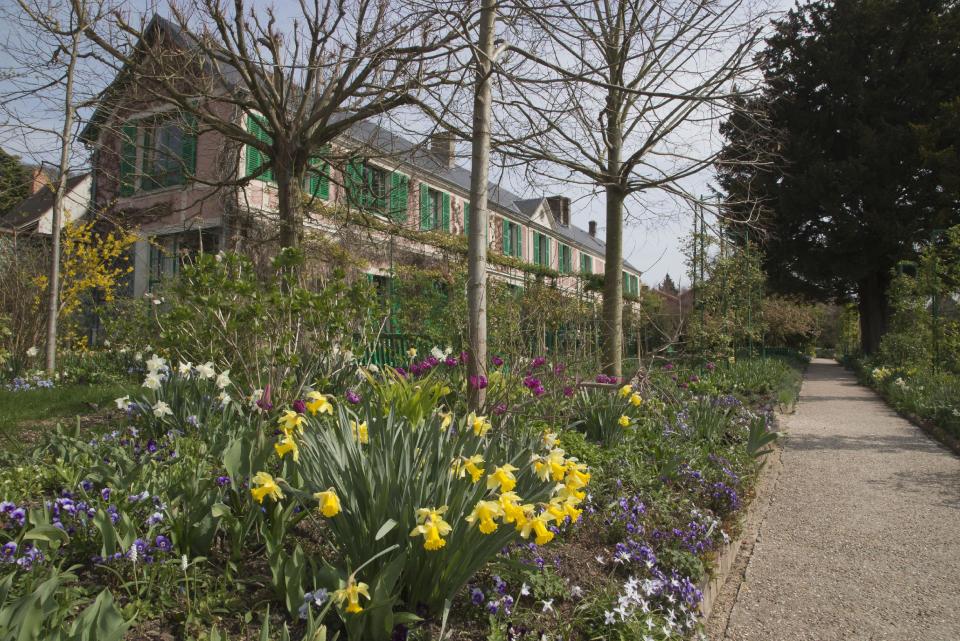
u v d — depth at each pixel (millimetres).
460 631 2461
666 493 4461
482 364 4773
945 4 22953
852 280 25609
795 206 23906
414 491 2496
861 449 8117
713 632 3240
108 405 6082
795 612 3469
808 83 23891
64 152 8633
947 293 14531
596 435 5508
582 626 2646
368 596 2107
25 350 9383
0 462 3602
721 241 13641
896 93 22891
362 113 8016
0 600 1796
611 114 8062
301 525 3170
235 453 2891
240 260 5234
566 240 29703
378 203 10766
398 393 4746
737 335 15820
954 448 8000
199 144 12656
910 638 3156
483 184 4891
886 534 4734
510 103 6133
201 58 8148
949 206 22562
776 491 6012
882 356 19484
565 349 7395
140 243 13664
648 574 3191
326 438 2758
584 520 3785
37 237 11328
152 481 2961
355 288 5430
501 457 2918
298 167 8516
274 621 2322
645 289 21469
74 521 2602
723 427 6859
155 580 2373
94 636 1729
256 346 5035
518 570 2783
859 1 23062
